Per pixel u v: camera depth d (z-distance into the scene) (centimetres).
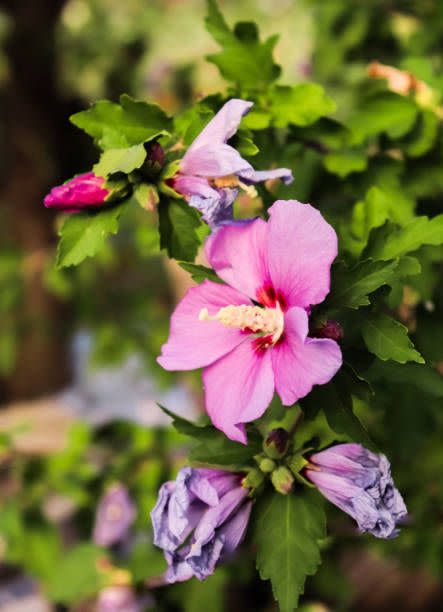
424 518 86
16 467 98
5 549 99
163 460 93
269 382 58
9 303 159
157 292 159
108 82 270
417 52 96
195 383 114
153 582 86
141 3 265
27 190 251
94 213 62
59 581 90
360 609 117
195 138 63
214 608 85
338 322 62
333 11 106
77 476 96
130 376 204
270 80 71
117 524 90
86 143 264
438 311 73
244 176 60
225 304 61
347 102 98
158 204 63
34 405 244
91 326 154
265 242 60
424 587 120
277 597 62
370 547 89
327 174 75
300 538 62
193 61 183
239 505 62
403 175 76
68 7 269
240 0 212
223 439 63
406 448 71
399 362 62
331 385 60
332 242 57
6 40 237
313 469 62
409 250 65
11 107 249
